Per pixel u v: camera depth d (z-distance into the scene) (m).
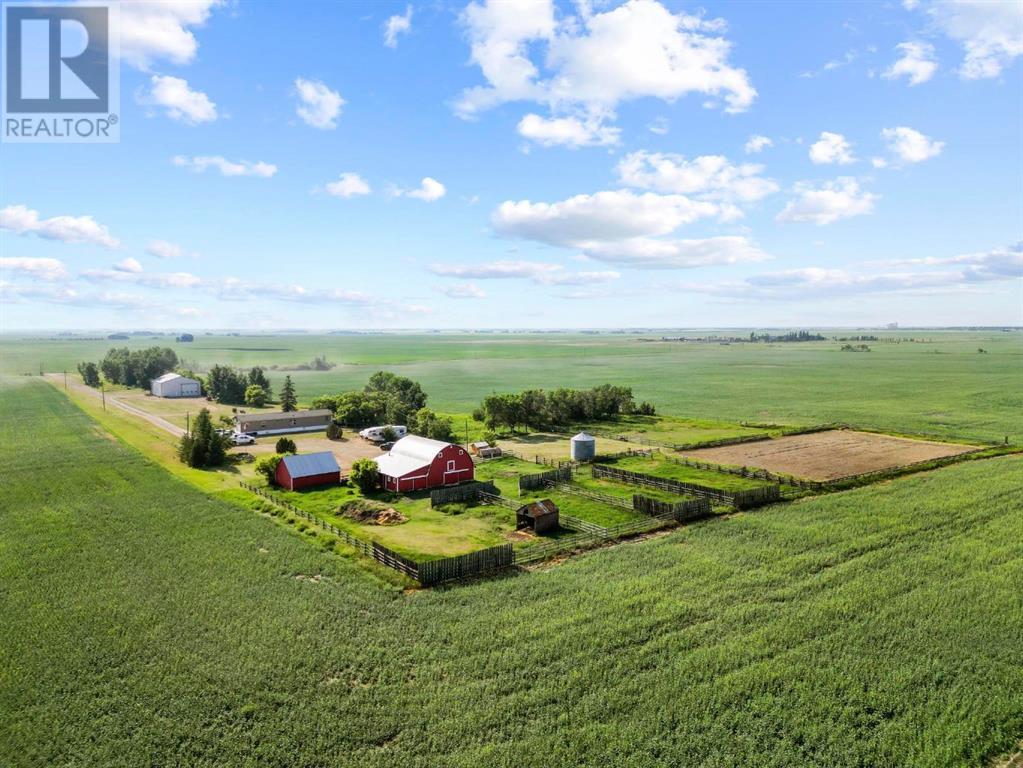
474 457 81.12
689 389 174.00
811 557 43.81
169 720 26.34
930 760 23.94
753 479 68.00
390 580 40.31
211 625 34.25
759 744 24.95
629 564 42.84
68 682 29.09
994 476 67.75
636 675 29.28
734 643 32.09
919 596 37.47
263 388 146.12
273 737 25.36
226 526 50.97
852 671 29.69
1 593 38.25
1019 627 33.84
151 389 151.12
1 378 186.00
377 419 108.19
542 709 26.94
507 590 38.75
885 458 78.81
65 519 52.44
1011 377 191.12
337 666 30.27
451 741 25.06
